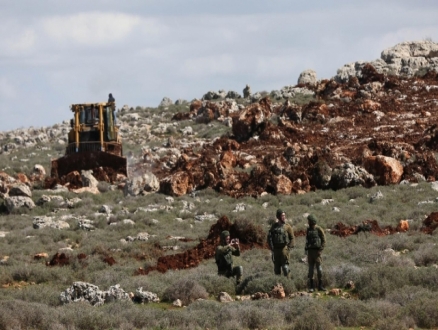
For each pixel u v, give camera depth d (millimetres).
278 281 71312
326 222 109500
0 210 145250
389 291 66062
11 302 63312
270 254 91062
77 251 100312
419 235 93938
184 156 170500
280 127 194875
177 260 92625
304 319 54312
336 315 57250
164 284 76375
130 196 151375
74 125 180125
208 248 97062
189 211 132875
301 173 144000
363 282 69438
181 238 107062
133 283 76625
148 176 153500
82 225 122000
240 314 58500
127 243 105250
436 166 145375
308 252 71500
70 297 70000
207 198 144625
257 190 142250
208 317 58438
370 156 144000
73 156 172625
